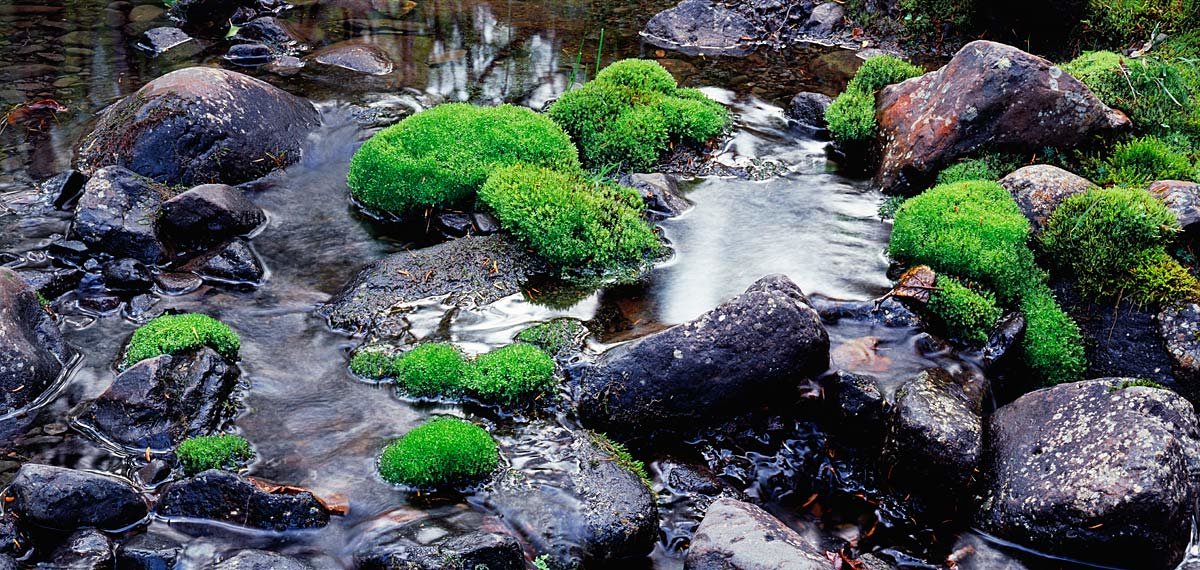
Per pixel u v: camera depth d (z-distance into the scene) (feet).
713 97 13.29
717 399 9.29
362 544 8.42
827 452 9.35
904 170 11.49
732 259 10.75
